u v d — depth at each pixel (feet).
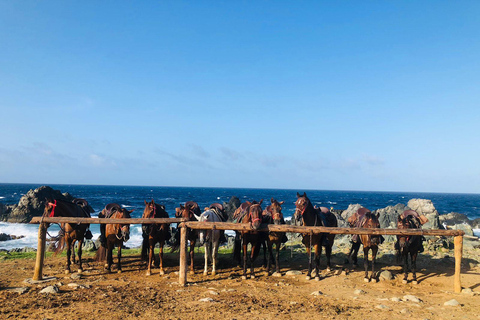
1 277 32.73
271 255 39.68
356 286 31.48
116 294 26.78
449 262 41.88
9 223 135.44
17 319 20.88
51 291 26.86
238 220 38.01
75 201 39.52
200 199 313.94
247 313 22.95
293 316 22.59
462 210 241.96
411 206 126.93
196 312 22.93
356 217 38.68
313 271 37.17
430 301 27.14
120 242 34.99
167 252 50.72
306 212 33.63
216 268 38.88
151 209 34.63
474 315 23.57
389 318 22.70
